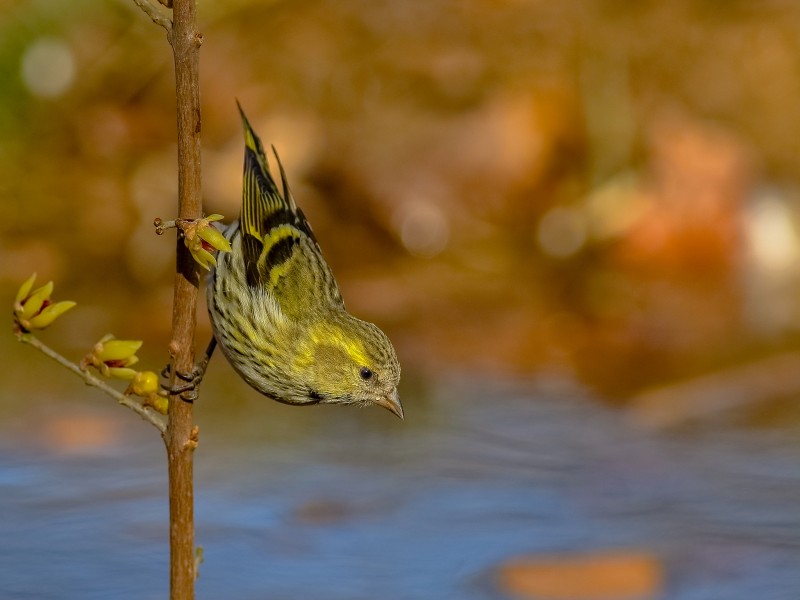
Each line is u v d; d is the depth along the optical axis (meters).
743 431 10.05
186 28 5.20
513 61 14.68
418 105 14.08
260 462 9.62
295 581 8.05
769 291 12.73
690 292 12.68
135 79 14.30
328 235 13.27
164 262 12.68
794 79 14.76
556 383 10.85
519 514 8.85
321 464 9.60
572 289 12.64
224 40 14.84
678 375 10.95
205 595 7.87
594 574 8.09
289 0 15.48
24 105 13.87
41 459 9.48
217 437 10.00
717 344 11.51
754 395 10.62
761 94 14.61
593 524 8.72
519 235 13.42
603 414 10.33
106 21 14.45
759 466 9.52
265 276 7.44
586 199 13.59
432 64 14.52
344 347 7.50
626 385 10.80
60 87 14.05
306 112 14.02
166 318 11.62
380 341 7.63
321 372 7.47
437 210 13.38
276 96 14.18
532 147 13.72
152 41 14.48
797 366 11.04
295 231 7.89
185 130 5.26
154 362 10.75
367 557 8.34
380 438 10.05
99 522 8.68
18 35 14.04
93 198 13.24
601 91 14.27
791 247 13.19
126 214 13.09
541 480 9.34
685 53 14.95
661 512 8.88
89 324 11.46
